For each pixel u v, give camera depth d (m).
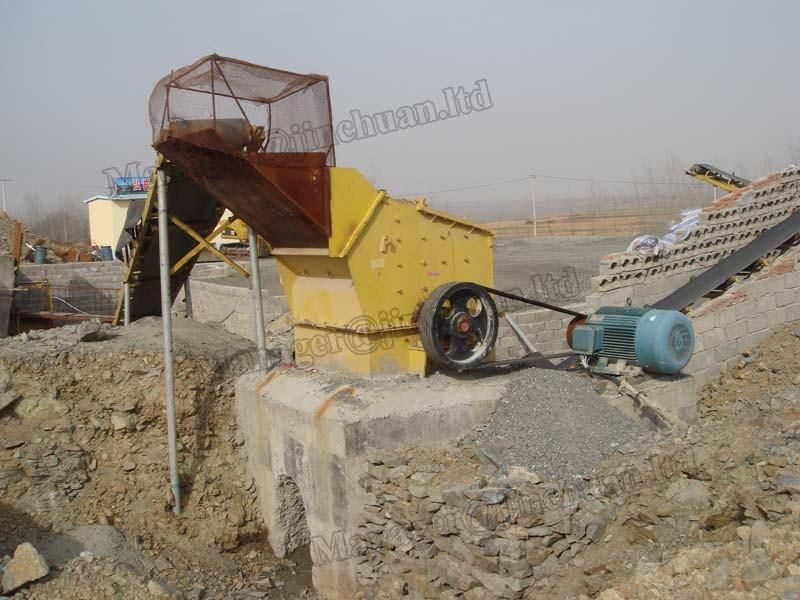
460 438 10.29
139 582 9.18
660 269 17.92
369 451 9.70
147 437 12.02
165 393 12.13
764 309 16.94
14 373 11.53
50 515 10.62
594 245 39.56
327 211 10.25
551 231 54.06
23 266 26.80
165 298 11.63
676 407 12.51
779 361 15.49
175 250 14.74
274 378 11.81
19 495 10.68
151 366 12.26
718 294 17.77
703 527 8.09
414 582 8.93
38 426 11.35
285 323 18.81
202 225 14.21
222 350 13.08
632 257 17.28
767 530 7.13
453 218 11.45
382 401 10.05
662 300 17.17
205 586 10.31
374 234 10.66
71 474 11.16
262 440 11.75
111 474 11.56
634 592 6.95
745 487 8.17
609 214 72.12
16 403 11.41
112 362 12.20
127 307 15.74
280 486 11.48
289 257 11.41
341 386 10.60
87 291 27.70
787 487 7.61
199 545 11.34
